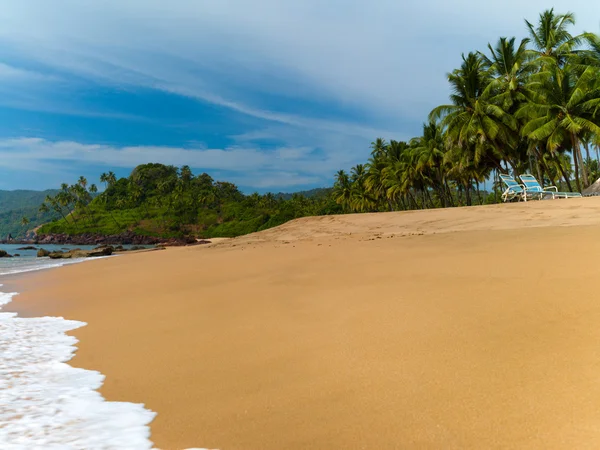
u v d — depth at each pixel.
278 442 2.58
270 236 26.19
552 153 34.44
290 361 3.91
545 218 13.24
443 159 44.53
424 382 3.12
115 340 5.30
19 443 2.79
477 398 2.79
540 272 5.65
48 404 3.44
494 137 34.28
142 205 164.25
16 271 18.03
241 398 3.26
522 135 32.41
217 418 2.98
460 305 4.79
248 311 6.01
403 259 8.38
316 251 12.12
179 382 3.72
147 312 6.74
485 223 14.67
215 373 3.84
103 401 3.46
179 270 11.85
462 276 6.17
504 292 5.01
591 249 6.55
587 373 2.89
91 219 157.62
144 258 19.83
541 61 32.38
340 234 20.05
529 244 7.89
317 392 3.21
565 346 3.35
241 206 156.75
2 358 4.72
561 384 2.81
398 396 2.98
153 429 2.92
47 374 4.19
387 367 3.48
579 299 4.32
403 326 4.41
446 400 2.83
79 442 2.79
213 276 9.85
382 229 18.72
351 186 82.38
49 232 154.12
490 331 3.90
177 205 156.88
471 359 3.38
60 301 8.66
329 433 2.62
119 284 10.36
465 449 2.30
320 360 3.84
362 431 2.60
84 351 4.95
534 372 3.02
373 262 8.59
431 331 4.14
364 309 5.25
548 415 2.50
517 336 3.69
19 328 6.28
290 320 5.28
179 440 2.73
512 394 2.78
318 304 5.88
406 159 55.06
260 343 4.54
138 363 4.34
